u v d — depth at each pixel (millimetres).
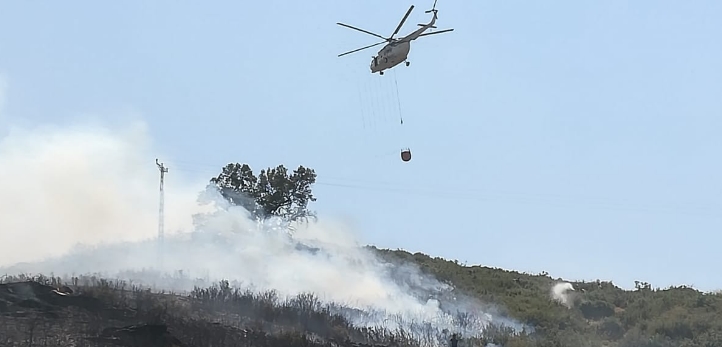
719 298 117562
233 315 71562
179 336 62000
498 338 88312
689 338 98438
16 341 56125
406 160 88562
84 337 58781
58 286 70188
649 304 114250
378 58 86125
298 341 65062
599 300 118000
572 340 95250
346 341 71000
